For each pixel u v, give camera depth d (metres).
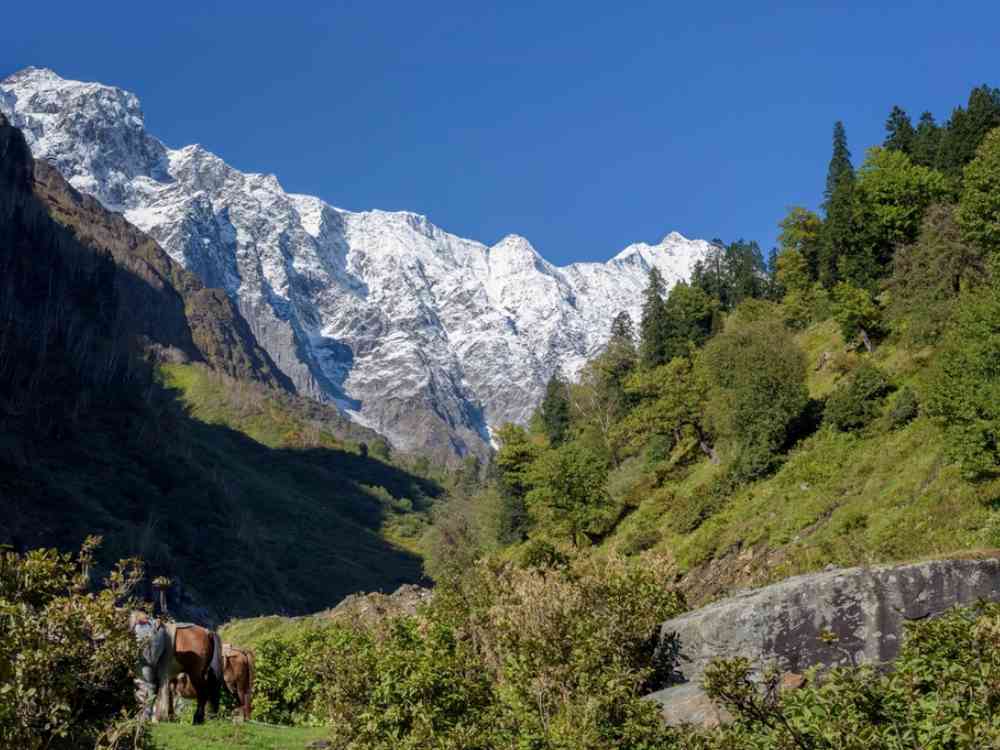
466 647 20.47
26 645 9.73
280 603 166.12
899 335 66.75
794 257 102.69
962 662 10.42
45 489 152.25
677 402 79.19
